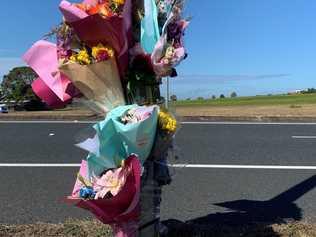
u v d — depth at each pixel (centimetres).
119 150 195
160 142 200
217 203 371
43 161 541
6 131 815
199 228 285
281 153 595
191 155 575
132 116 189
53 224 303
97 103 201
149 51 200
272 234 276
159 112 196
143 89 208
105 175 195
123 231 197
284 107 1406
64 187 424
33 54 213
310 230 283
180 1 207
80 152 597
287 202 374
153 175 211
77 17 190
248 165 519
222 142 683
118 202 189
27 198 389
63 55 202
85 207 193
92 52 195
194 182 438
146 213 207
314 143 677
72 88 209
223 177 460
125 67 201
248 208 357
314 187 421
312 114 1091
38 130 827
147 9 199
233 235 274
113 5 195
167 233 270
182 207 360
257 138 727
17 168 504
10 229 289
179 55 198
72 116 1055
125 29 193
